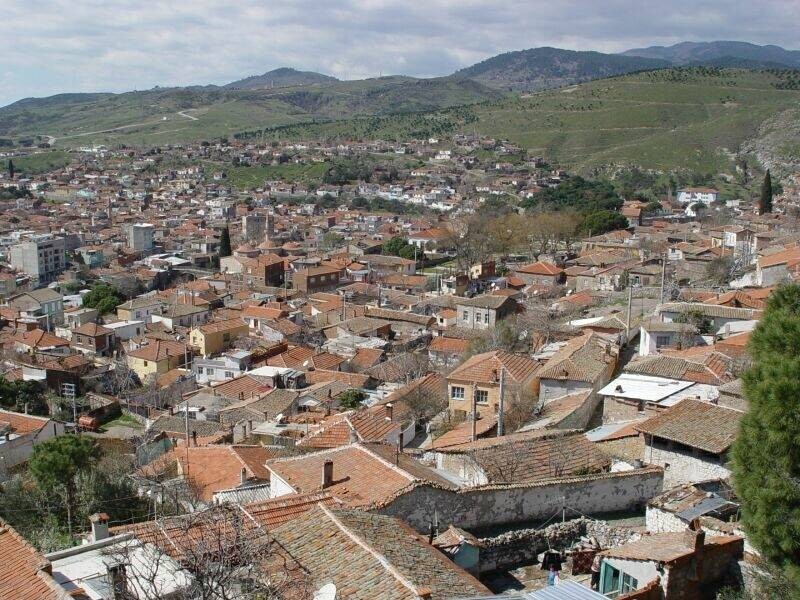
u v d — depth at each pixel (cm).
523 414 4475
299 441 4181
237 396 6544
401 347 8431
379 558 1834
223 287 13275
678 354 4547
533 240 14325
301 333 9562
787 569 1881
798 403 1906
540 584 2228
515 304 9125
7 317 10838
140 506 3231
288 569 1828
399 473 2494
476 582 1908
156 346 9156
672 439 3027
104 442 5759
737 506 2367
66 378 8269
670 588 1923
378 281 13238
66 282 14288
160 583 1748
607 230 14850
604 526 2445
